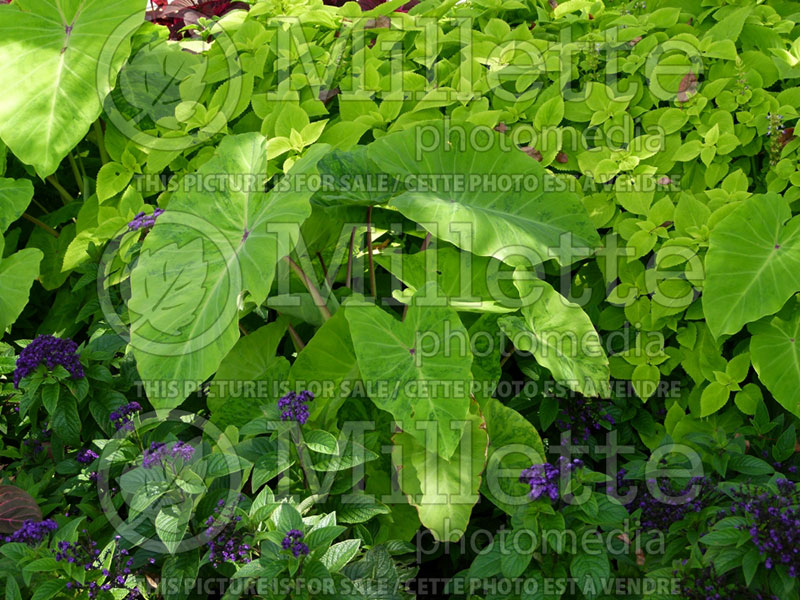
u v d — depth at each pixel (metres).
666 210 1.81
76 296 2.08
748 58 1.91
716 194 1.82
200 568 1.66
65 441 1.83
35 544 1.65
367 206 1.85
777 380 1.78
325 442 1.65
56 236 2.14
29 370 1.79
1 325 1.94
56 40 2.01
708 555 1.61
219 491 1.66
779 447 1.76
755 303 1.76
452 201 1.78
